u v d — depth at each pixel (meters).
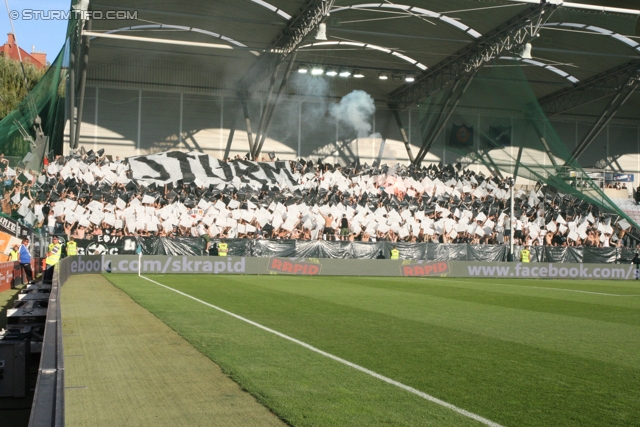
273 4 32.56
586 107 50.75
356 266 30.91
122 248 29.20
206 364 8.41
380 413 6.24
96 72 40.72
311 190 38.03
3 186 28.41
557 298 20.30
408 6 33.84
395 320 13.39
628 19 35.03
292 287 21.48
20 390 7.25
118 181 35.72
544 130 37.34
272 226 34.59
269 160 42.50
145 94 41.78
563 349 10.30
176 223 33.06
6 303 16.20
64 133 39.78
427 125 43.78
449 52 39.56
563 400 6.95
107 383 7.31
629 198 50.28
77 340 10.08
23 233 24.94
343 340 10.57
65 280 21.75
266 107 39.69
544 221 40.09
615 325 13.68
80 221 30.97
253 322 12.47
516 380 7.89
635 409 6.65
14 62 40.53
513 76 37.88
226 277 26.17
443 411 6.38
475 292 21.75
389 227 36.91
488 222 38.97
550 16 33.59
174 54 40.88
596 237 40.25
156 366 8.23
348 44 39.09
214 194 35.19
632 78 41.84
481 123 38.91
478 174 48.28
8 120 30.22
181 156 38.38
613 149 51.78
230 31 37.22
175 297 16.88
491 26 35.25
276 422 5.94
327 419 6.01
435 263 32.28
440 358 9.20
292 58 36.94
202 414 6.15
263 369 8.12
